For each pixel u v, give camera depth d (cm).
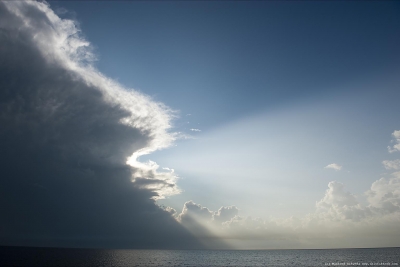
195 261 18725
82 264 13188
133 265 14062
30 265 11456
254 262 17888
